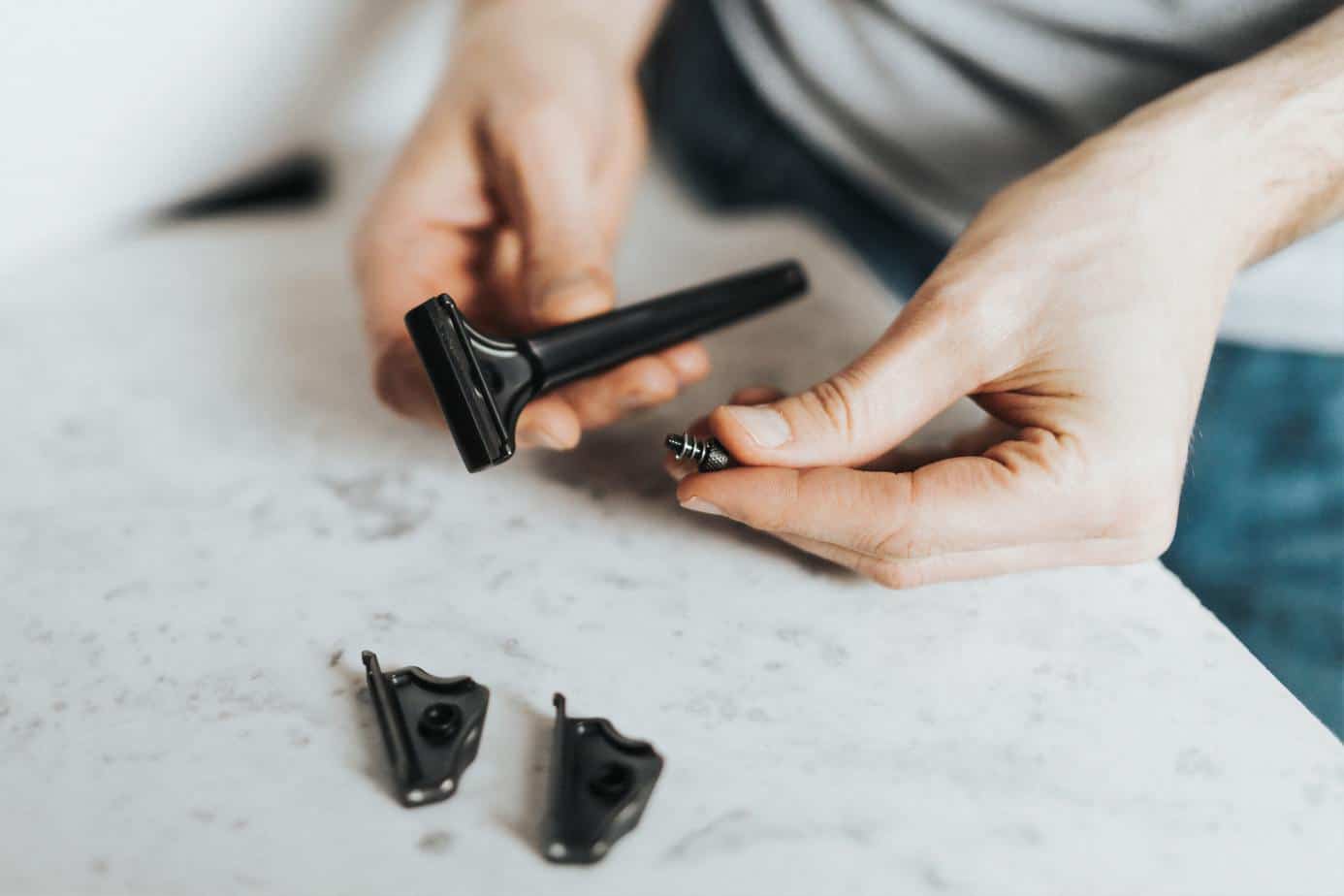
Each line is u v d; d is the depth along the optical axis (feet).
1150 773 1.13
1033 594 1.29
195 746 1.12
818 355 1.67
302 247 1.93
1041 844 1.08
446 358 1.15
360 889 1.03
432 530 1.35
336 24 1.83
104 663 1.20
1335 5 1.42
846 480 1.21
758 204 2.20
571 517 1.38
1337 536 1.81
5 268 1.80
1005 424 1.37
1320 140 1.30
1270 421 1.81
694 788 1.10
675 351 1.42
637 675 1.20
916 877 1.05
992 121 1.76
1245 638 1.84
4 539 1.33
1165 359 1.23
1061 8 1.56
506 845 1.05
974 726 1.16
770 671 1.20
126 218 1.89
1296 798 1.12
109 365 1.62
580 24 1.68
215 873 1.03
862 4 1.75
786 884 1.04
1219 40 1.50
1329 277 1.63
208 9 1.67
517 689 1.17
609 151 1.71
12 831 1.06
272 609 1.25
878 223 2.10
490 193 1.58
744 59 2.01
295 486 1.41
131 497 1.39
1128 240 1.24
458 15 1.88
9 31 1.55
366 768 1.11
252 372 1.61
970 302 1.23
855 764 1.13
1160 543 1.27
